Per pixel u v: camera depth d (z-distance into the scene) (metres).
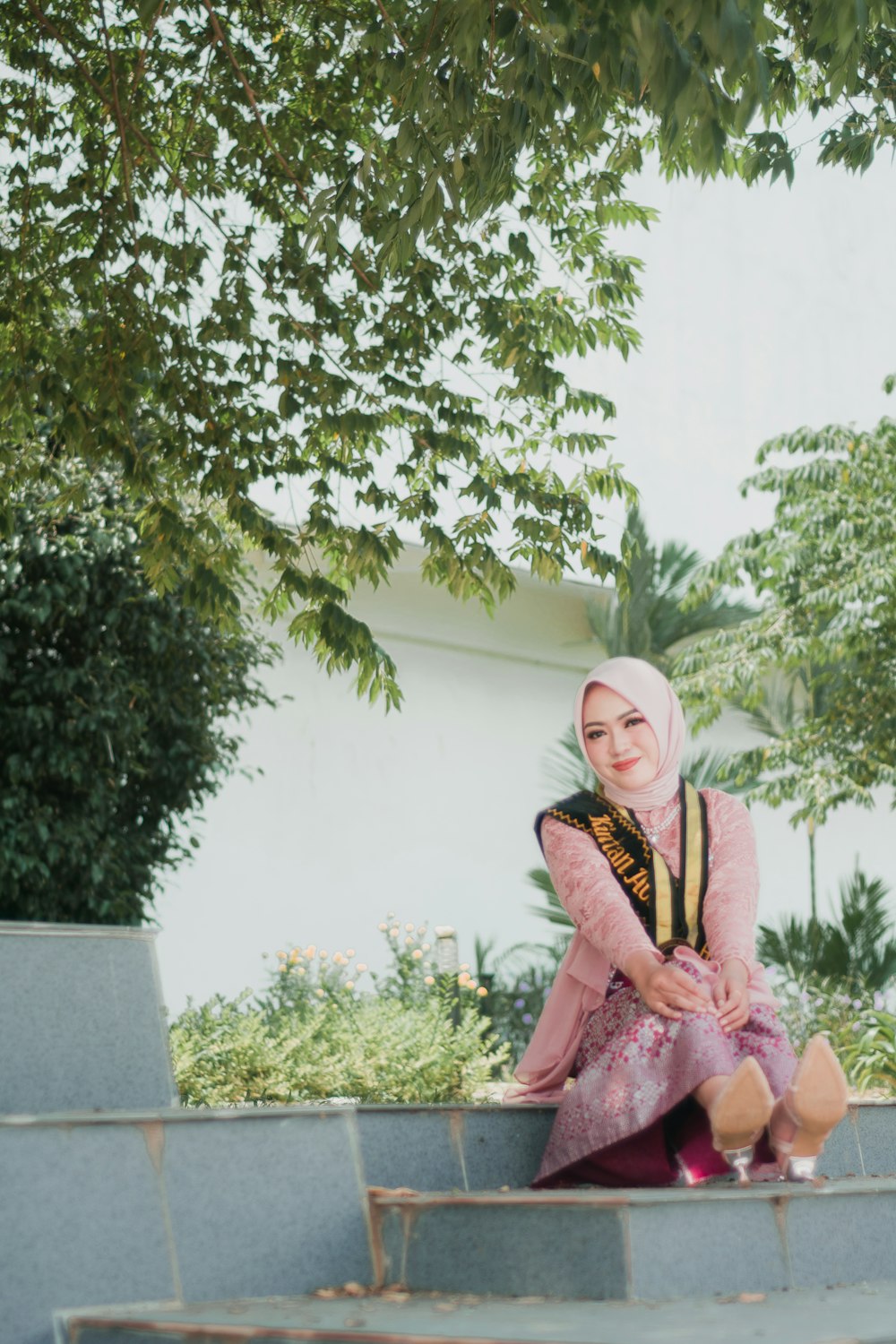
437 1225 2.28
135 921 8.22
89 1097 2.71
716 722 14.14
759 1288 2.16
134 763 7.99
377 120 5.22
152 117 5.37
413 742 12.77
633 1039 2.65
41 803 7.69
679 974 2.64
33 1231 2.00
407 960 8.96
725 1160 2.60
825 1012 10.02
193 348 5.14
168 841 8.72
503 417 5.58
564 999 2.94
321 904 11.85
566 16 2.69
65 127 5.37
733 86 2.58
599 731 3.05
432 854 12.65
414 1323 1.80
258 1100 6.47
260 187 5.35
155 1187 2.14
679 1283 2.07
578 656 13.98
